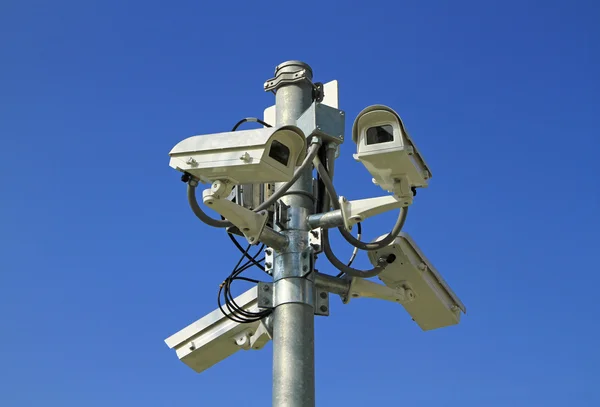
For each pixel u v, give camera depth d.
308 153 5.58
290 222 5.61
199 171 4.94
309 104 6.07
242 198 5.69
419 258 6.25
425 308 6.52
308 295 5.48
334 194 5.53
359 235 6.03
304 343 5.34
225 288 5.79
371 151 5.02
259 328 6.10
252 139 4.84
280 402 5.16
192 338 6.41
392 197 5.34
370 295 6.05
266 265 5.69
